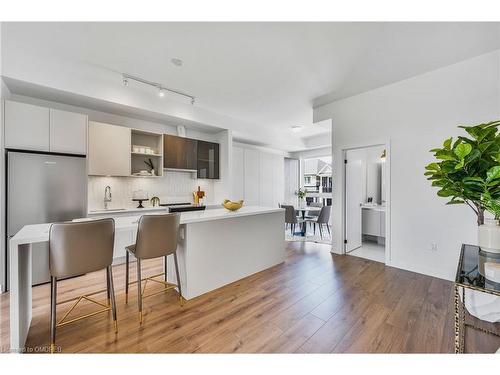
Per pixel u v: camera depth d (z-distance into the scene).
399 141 3.24
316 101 4.06
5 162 2.52
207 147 4.94
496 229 1.31
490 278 1.19
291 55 2.59
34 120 2.68
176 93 3.70
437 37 2.27
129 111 3.70
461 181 1.31
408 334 1.75
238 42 2.36
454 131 2.79
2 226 2.46
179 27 2.13
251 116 4.98
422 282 2.76
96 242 1.66
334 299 2.33
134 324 1.89
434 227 2.95
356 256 3.86
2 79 2.53
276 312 2.08
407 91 3.17
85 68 2.90
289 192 8.02
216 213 2.74
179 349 1.59
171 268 2.61
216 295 2.43
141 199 3.98
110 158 3.45
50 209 2.78
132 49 2.50
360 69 2.91
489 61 2.56
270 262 3.31
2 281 2.45
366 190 4.89
